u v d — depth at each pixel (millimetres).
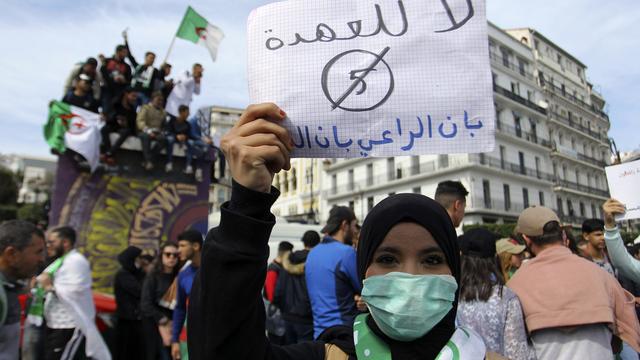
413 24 1353
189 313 1052
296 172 47625
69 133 7309
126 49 8891
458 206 2723
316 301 3359
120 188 8195
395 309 1146
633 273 3197
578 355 2197
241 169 1061
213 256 1007
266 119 1203
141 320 5332
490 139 1288
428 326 1151
